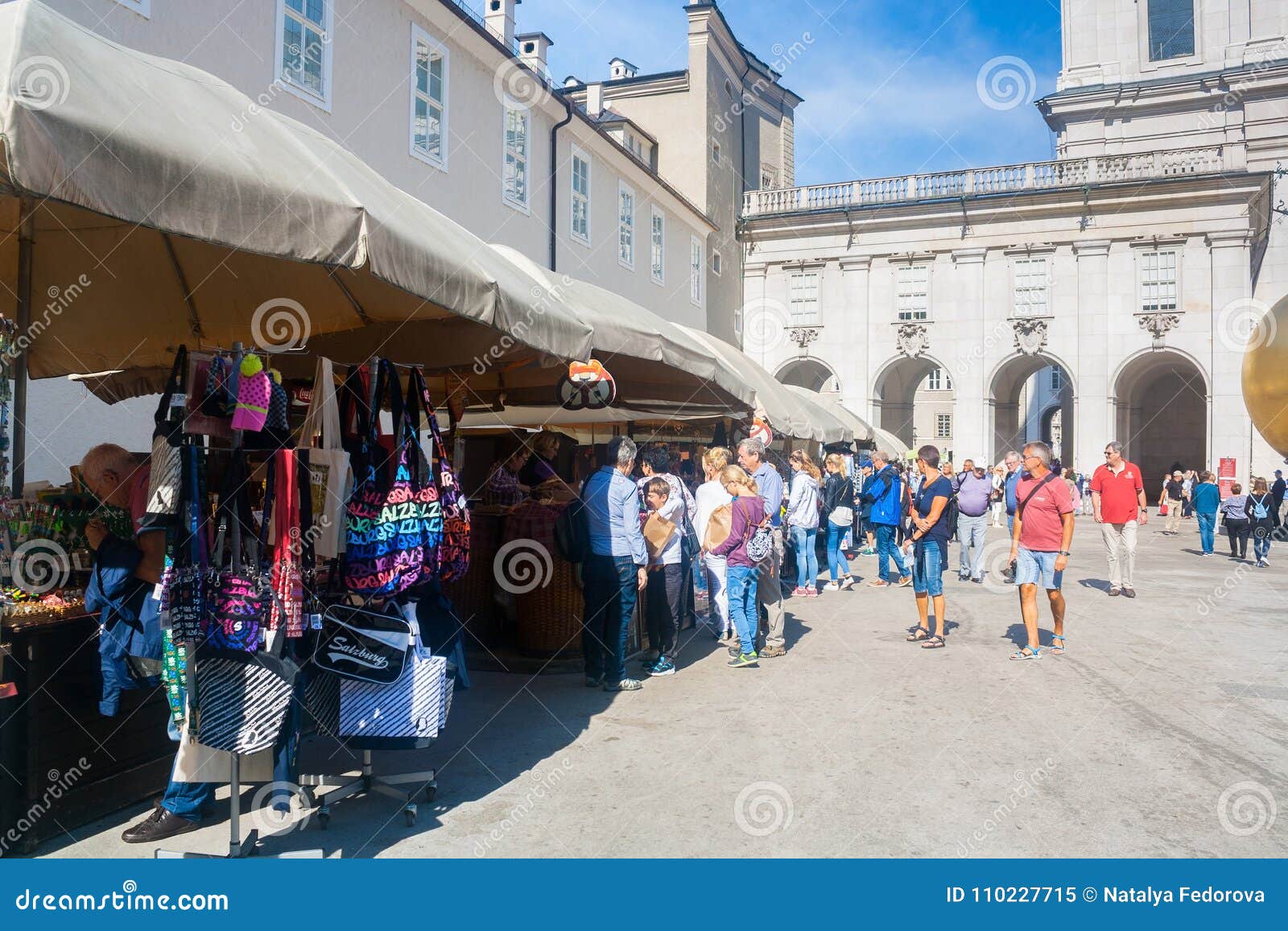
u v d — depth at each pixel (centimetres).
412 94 1423
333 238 407
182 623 411
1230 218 3341
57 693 443
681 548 830
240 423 427
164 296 643
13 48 307
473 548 904
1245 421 3316
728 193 3609
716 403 1138
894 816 464
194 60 1001
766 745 589
